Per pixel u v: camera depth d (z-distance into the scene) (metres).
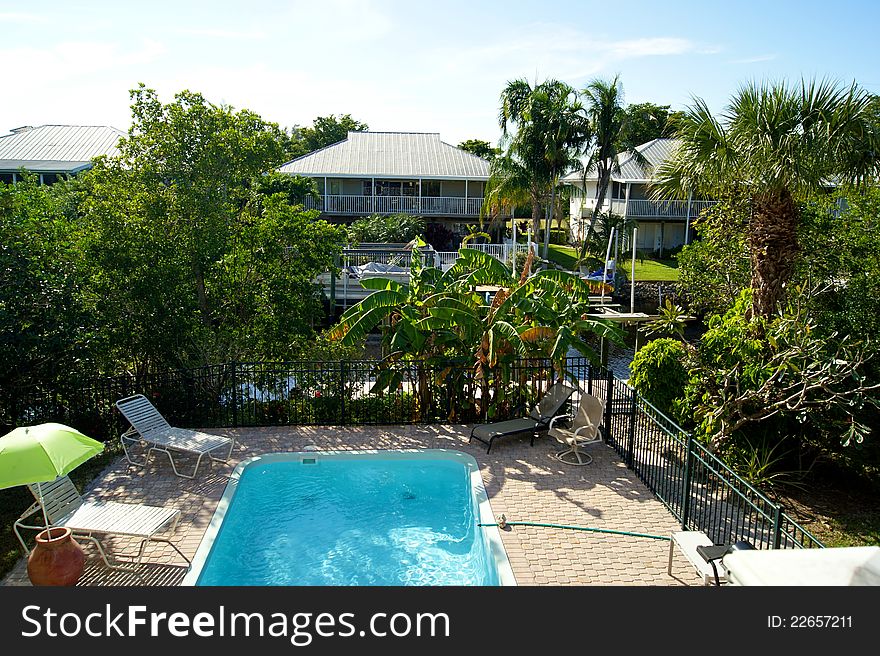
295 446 11.88
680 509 9.27
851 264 14.77
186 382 13.09
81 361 12.88
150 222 15.24
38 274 11.96
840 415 10.69
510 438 12.38
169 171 15.80
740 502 10.09
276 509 9.98
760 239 12.51
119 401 11.02
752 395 10.70
